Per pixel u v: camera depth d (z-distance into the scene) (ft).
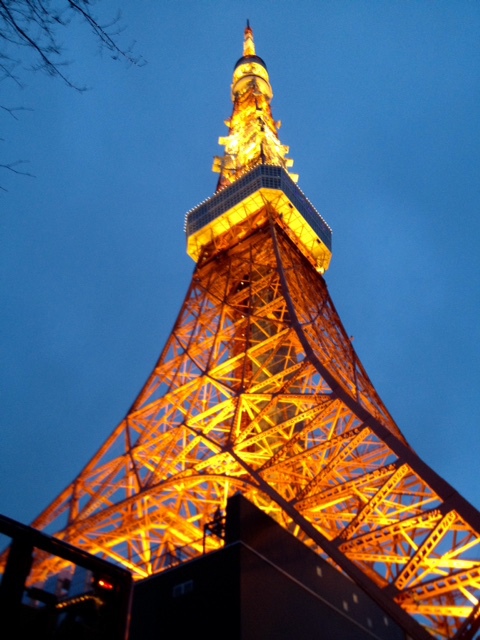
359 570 124.57
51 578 74.33
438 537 124.98
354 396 196.65
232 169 334.03
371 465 166.81
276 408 223.30
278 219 282.77
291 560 128.88
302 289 252.21
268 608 115.75
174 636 115.96
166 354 240.12
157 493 176.14
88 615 73.72
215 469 173.88
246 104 382.01
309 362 187.52
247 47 445.78
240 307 256.73
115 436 215.10
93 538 177.17
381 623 143.13
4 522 73.10
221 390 207.21
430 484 133.90
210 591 117.60
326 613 128.36
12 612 68.08
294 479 172.86
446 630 134.00
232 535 123.03
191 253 296.30
